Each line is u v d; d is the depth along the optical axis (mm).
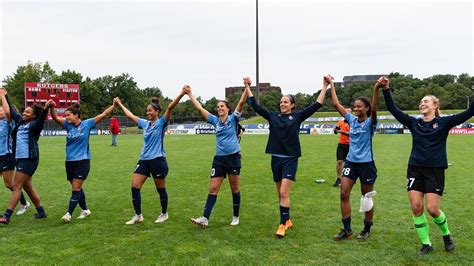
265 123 50719
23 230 6598
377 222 6906
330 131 45906
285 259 5152
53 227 6785
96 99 83312
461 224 6707
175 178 12109
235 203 6887
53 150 22000
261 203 8578
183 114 79250
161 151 6980
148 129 7000
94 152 20750
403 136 36469
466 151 19984
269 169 13961
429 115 5371
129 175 12648
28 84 42875
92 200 9000
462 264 4930
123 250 5555
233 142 6762
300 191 9891
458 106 78875
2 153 7660
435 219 5324
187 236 6211
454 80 94000
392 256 5234
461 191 9539
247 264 4992
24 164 7039
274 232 6402
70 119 7074
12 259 5230
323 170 13625
